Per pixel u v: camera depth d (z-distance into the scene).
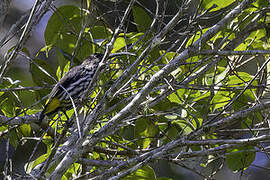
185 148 7.51
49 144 7.79
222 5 6.88
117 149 7.72
